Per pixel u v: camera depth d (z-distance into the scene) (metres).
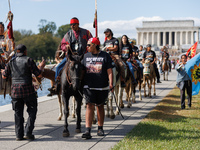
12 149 6.07
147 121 8.57
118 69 9.37
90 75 6.77
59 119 8.95
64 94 6.97
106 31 9.50
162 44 145.12
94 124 8.46
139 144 6.19
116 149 5.89
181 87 10.71
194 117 9.23
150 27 136.62
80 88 7.02
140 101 13.28
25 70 6.66
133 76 10.80
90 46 6.77
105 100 6.96
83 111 10.77
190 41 136.00
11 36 8.31
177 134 7.04
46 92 20.59
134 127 7.80
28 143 6.50
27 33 109.19
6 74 6.84
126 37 10.74
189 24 135.38
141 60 15.45
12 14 8.24
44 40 94.00
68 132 7.05
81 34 8.03
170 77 29.59
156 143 6.26
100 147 6.18
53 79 8.46
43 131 7.57
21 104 6.79
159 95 15.52
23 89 6.62
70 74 6.51
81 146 6.25
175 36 136.38
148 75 14.01
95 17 9.13
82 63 6.85
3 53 8.22
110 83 6.80
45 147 6.20
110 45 9.49
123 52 10.73
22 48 6.82
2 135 7.20
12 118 9.30
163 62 25.45
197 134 7.08
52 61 107.00
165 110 10.51
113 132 7.44
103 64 6.77
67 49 7.60
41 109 11.02
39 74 6.81
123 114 9.95
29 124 6.75
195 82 10.80
